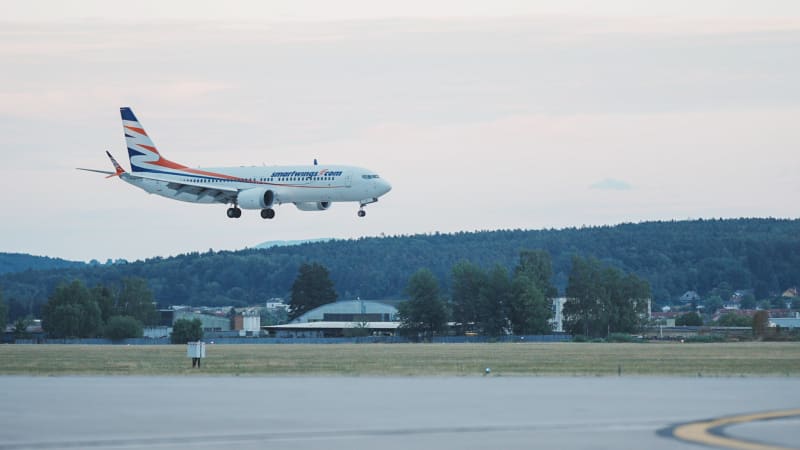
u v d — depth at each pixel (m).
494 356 144.00
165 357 147.62
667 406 63.44
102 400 70.12
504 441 49.53
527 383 83.56
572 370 102.69
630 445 47.84
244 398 70.88
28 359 140.88
